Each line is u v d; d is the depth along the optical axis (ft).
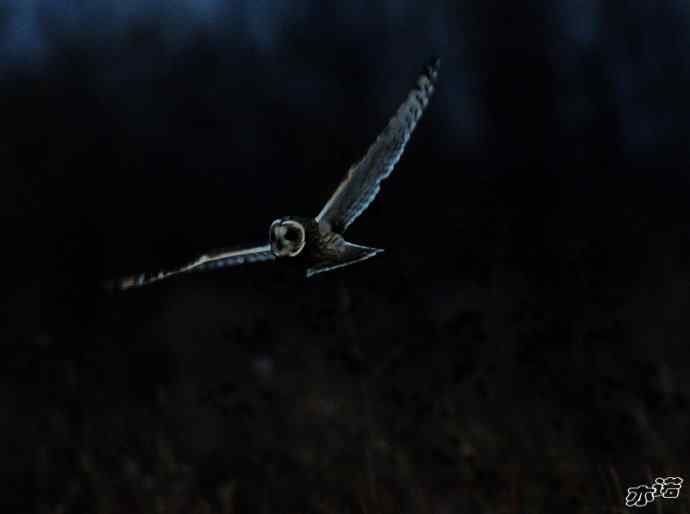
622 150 90.07
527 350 37.11
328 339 38.42
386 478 36.14
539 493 34.01
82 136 98.68
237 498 38.50
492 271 39.88
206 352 48.88
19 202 78.79
